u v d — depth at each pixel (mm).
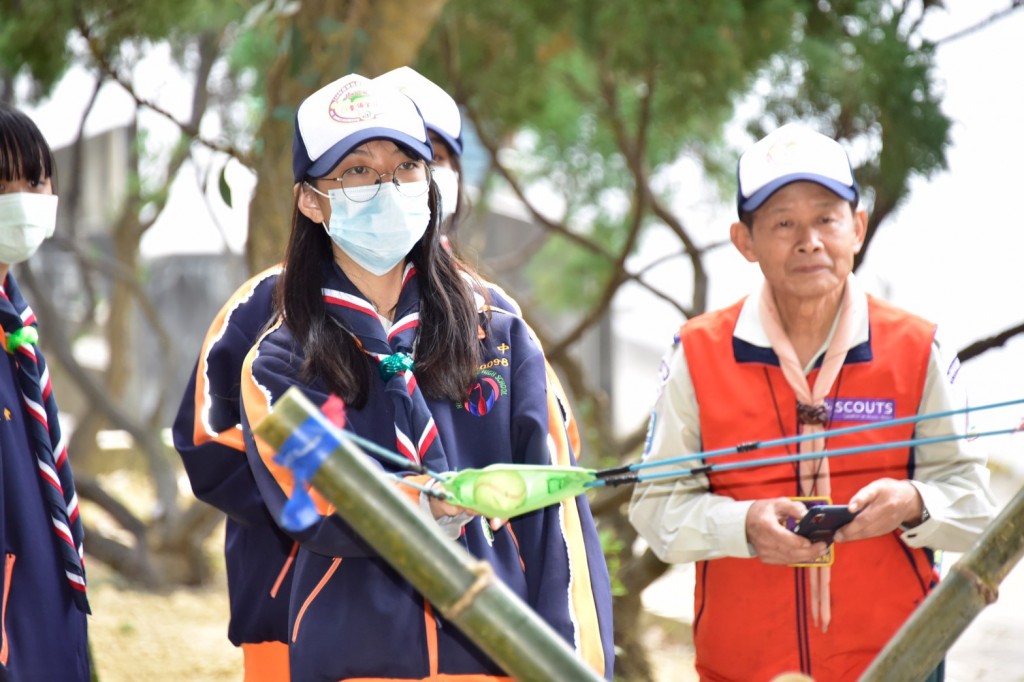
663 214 10586
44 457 5254
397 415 4523
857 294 5410
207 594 12500
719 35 8797
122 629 10914
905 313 5434
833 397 5305
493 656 3096
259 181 8391
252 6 9609
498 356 4812
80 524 5465
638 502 5594
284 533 5484
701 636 5492
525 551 4637
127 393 20547
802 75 9117
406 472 4430
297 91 8352
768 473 5332
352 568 4543
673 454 5496
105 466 17688
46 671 5078
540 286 15500
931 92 8555
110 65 9734
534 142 14461
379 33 8195
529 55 10828
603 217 14016
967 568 3340
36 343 5406
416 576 3057
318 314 4645
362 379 4555
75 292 21891
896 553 5254
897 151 8477
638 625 9375
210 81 15016
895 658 3350
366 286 4809
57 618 5156
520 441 4699
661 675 10156
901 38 8602
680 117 9992
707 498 5379
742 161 5312
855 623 5215
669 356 5625
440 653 4512
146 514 15359
